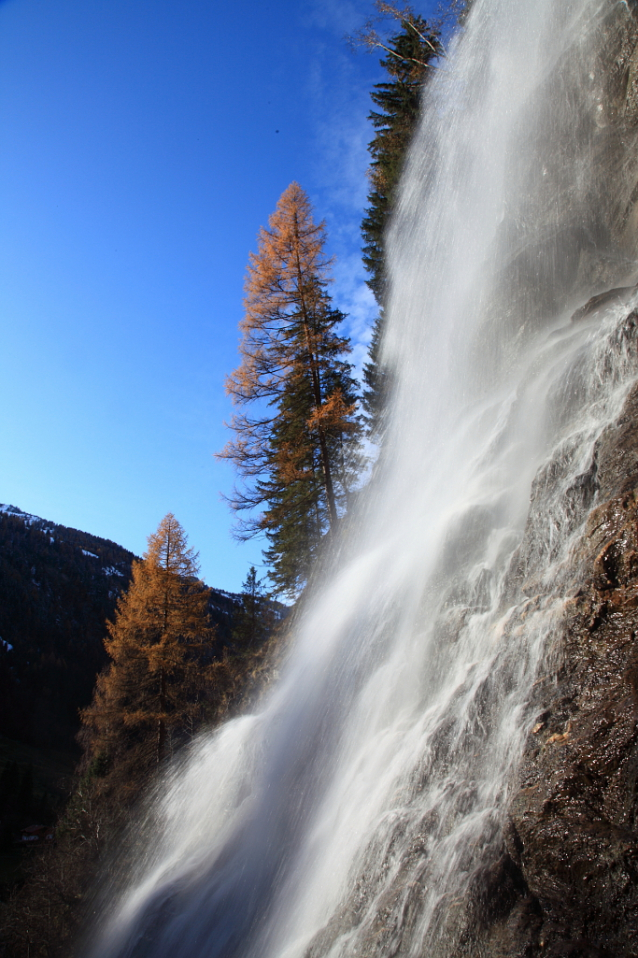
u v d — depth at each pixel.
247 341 21.58
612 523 6.14
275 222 23.00
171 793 17.14
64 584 144.25
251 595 38.09
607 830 4.41
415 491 14.37
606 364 8.68
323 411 19.42
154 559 29.08
